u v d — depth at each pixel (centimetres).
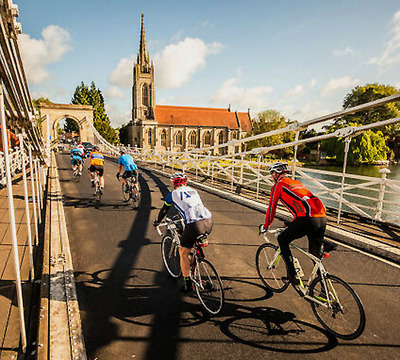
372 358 241
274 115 6575
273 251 362
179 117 7694
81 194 917
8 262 388
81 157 1240
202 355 245
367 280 372
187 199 321
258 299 335
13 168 1016
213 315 303
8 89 234
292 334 273
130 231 569
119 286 360
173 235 379
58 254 429
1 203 705
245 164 1037
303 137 6153
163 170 1700
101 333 271
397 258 426
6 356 226
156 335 270
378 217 580
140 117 7575
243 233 567
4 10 161
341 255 450
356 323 257
